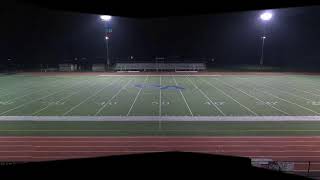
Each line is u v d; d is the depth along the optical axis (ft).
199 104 70.90
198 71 150.41
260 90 90.58
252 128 51.80
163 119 57.67
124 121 56.24
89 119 57.52
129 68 153.99
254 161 32.89
